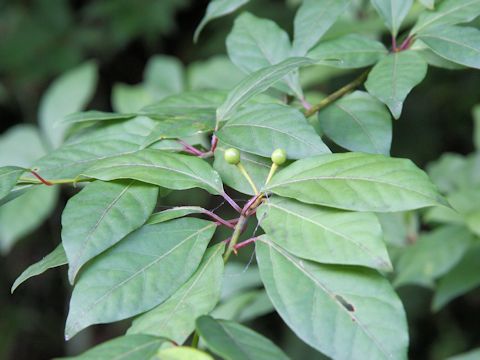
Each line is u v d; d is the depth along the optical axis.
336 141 0.50
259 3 1.25
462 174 0.76
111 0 1.33
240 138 0.45
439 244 0.66
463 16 0.50
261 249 0.42
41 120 0.75
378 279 0.41
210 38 1.42
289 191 0.42
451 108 1.26
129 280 0.42
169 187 0.44
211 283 0.42
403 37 0.55
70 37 1.35
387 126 0.50
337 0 0.52
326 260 0.40
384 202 0.41
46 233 1.43
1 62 1.31
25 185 0.48
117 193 0.44
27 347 1.42
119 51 1.50
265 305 0.67
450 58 0.49
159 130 0.47
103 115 0.49
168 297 0.42
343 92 0.52
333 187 0.42
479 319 1.23
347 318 0.40
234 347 0.38
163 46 1.49
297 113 0.45
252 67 0.54
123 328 1.37
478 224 0.62
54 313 1.45
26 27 1.34
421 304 1.16
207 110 0.50
